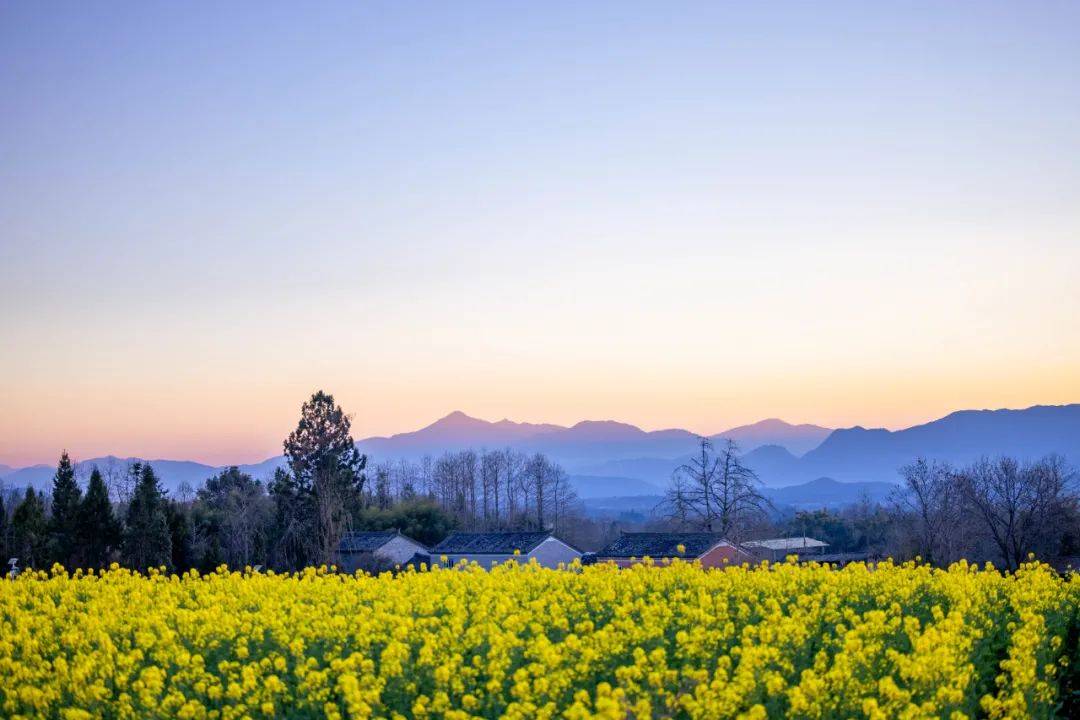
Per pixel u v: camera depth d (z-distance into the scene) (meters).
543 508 126.56
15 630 24.09
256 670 19.03
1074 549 66.44
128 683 19.30
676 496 74.81
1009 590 26.89
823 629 22.67
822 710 15.66
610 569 29.88
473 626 21.52
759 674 16.75
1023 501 68.25
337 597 27.00
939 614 22.53
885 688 15.41
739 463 73.56
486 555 65.56
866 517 100.12
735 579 27.95
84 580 30.20
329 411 76.25
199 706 17.22
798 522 99.88
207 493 101.19
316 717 17.23
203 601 27.02
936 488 73.19
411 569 31.56
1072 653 21.92
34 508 65.69
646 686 16.97
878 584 27.84
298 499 72.75
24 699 17.72
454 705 17.44
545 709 15.54
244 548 74.00
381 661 19.42
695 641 19.28
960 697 15.73
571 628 23.28
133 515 66.00
